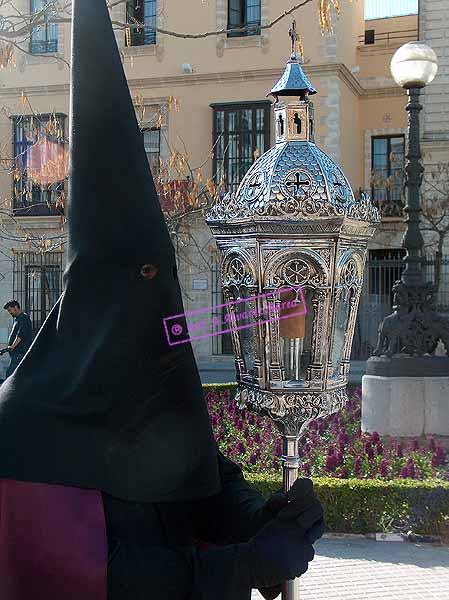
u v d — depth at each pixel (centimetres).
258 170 207
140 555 160
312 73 2177
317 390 200
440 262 2131
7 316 2314
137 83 2297
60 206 1445
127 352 162
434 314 903
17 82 2286
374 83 2458
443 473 676
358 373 1827
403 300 902
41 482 158
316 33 2167
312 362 199
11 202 2189
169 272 166
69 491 158
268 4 2200
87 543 156
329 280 195
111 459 163
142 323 162
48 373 166
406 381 876
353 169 2419
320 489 594
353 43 2445
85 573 153
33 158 1487
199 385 174
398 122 2453
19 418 163
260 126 2228
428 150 2284
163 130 2291
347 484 593
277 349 198
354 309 209
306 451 754
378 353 910
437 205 2159
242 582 161
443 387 880
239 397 211
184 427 171
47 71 2266
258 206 195
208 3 2234
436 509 578
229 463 211
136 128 169
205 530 204
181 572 159
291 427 204
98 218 163
